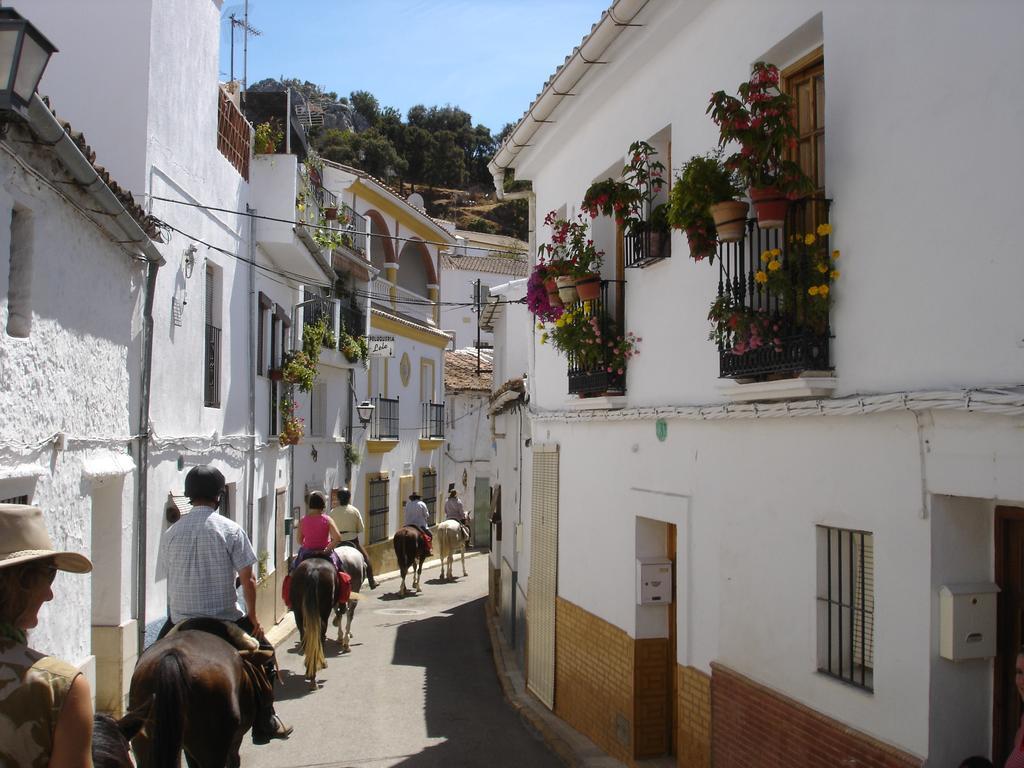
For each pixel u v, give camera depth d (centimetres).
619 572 908
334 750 940
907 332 507
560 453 1116
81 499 784
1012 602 480
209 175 1248
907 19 511
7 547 336
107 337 857
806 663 589
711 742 698
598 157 997
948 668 483
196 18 1186
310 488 2041
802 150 643
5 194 625
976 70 461
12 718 321
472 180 8494
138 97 1003
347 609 1509
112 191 797
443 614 1930
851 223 555
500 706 1172
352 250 2222
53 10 1012
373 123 8288
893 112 521
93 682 784
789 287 575
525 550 1381
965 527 489
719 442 710
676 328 795
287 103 1638
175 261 1098
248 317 1475
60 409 739
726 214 628
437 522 3206
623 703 877
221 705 575
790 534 611
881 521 521
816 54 632
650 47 836
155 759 506
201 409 1216
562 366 1120
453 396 3438
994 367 448
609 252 988
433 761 905
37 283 689
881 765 507
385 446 2655
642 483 855
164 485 1062
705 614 725
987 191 454
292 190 1506
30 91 541
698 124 763
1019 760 422
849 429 552
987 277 453
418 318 3222
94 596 921
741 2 692
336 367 2242
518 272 4697
